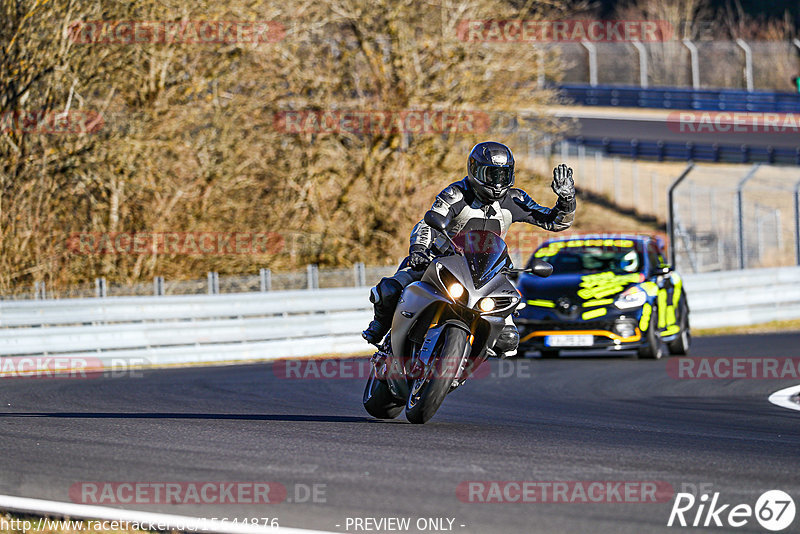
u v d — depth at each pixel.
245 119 94.81
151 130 87.94
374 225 103.06
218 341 65.06
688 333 59.78
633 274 57.34
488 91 102.25
